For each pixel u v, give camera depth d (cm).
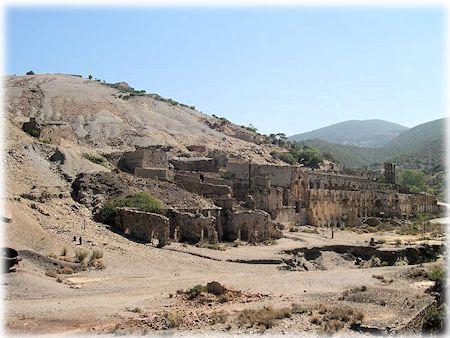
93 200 7600
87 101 17850
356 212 13288
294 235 9350
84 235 6234
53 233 5894
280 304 4497
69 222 6475
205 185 9712
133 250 6266
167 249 6688
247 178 11450
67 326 3694
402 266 7150
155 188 8744
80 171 8475
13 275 4528
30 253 5081
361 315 4175
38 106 16312
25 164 7756
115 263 5650
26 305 4047
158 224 6888
